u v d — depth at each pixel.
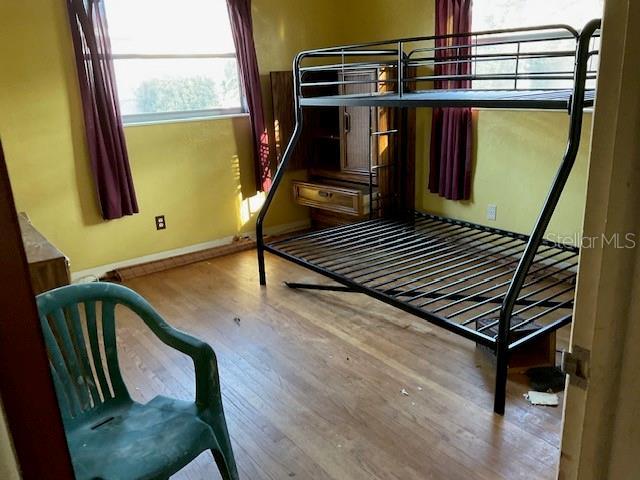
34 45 3.25
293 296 3.31
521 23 3.35
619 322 0.57
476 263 3.50
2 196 0.44
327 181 4.48
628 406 0.58
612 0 0.52
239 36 3.94
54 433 0.50
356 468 1.82
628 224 0.54
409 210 4.13
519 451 1.86
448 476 1.77
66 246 3.59
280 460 1.87
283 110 4.29
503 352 2.00
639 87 0.51
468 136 3.70
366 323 2.89
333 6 4.48
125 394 1.68
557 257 3.32
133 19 3.65
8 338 0.46
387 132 3.91
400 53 2.64
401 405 2.15
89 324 1.66
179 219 4.06
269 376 2.41
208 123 4.05
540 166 3.41
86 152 3.54
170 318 3.05
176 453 1.40
